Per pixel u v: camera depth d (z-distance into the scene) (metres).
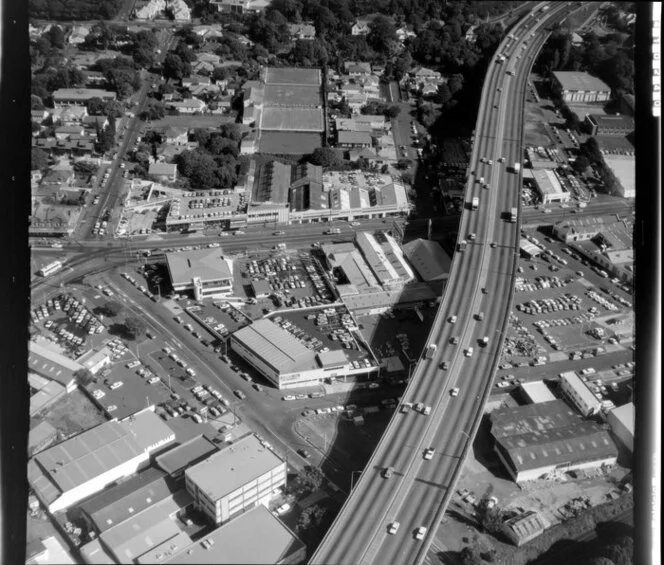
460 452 188.38
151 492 184.25
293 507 190.00
